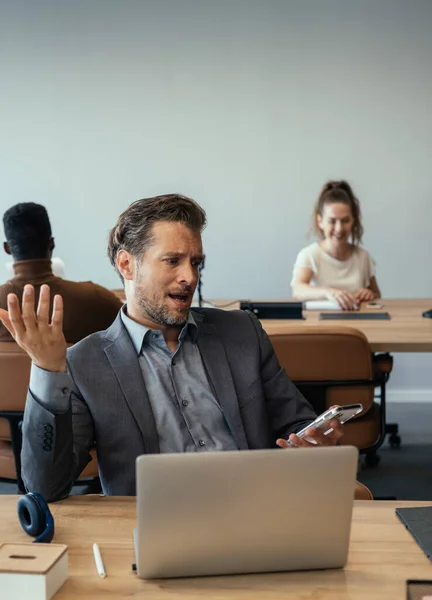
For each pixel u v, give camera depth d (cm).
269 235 520
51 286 276
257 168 514
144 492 125
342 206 424
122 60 509
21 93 514
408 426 465
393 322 354
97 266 527
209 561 131
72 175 520
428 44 498
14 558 127
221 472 126
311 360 289
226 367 193
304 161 512
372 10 497
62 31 509
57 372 157
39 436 160
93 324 281
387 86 503
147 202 183
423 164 508
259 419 192
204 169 517
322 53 503
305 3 499
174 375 190
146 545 129
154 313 184
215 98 510
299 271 430
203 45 506
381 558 139
